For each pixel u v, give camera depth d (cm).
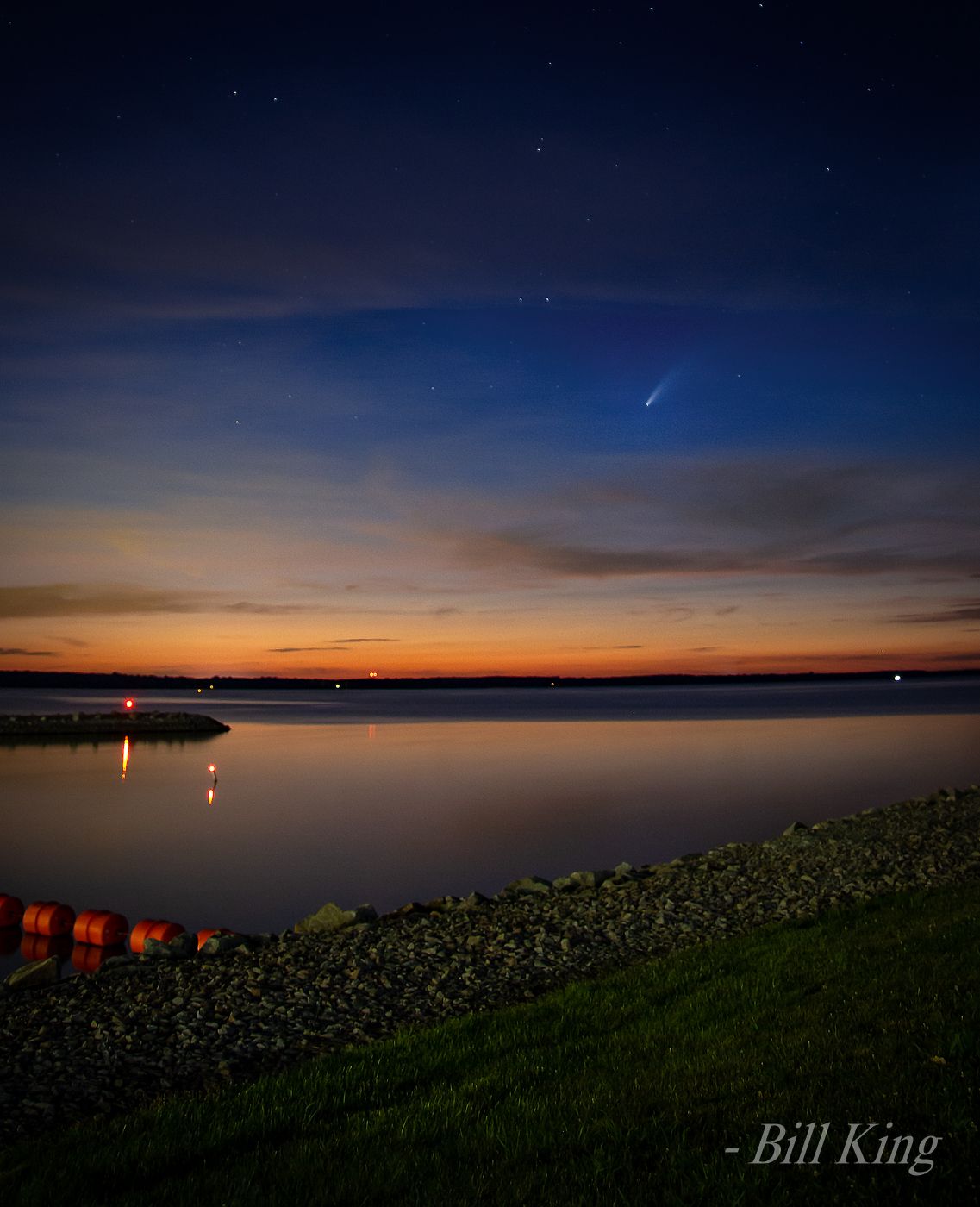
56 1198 475
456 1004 881
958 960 806
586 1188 458
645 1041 686
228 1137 545
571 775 4059
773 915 1204
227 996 913
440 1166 494
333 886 1970
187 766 4706
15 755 5362
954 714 8762
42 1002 925
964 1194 427
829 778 3812
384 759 4984
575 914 1268
